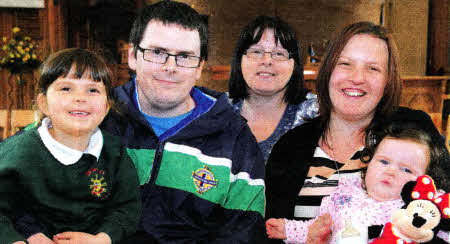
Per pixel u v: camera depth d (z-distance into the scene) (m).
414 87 5.19
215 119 1.68
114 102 1.57
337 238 1.44
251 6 7.89
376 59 1.57
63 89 1.27
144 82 1.56
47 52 5.73
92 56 1.34
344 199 1.53
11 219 1.23
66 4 5.91
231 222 1.58
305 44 7.44
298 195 1.72
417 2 7.37
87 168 1.34
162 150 1.60
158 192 1.58
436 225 1.23
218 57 7.90
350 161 1.67
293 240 1.62
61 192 1.29
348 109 1.60
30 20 5.75
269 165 1.82
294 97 2.16
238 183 1.64
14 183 1.23
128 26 7.00
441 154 1.46
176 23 1.51
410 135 1.44
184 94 1.59
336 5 7.80
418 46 7.45
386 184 1.43
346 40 1.62
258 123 2.22
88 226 1.36
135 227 1.43
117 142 1.47
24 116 4.79
